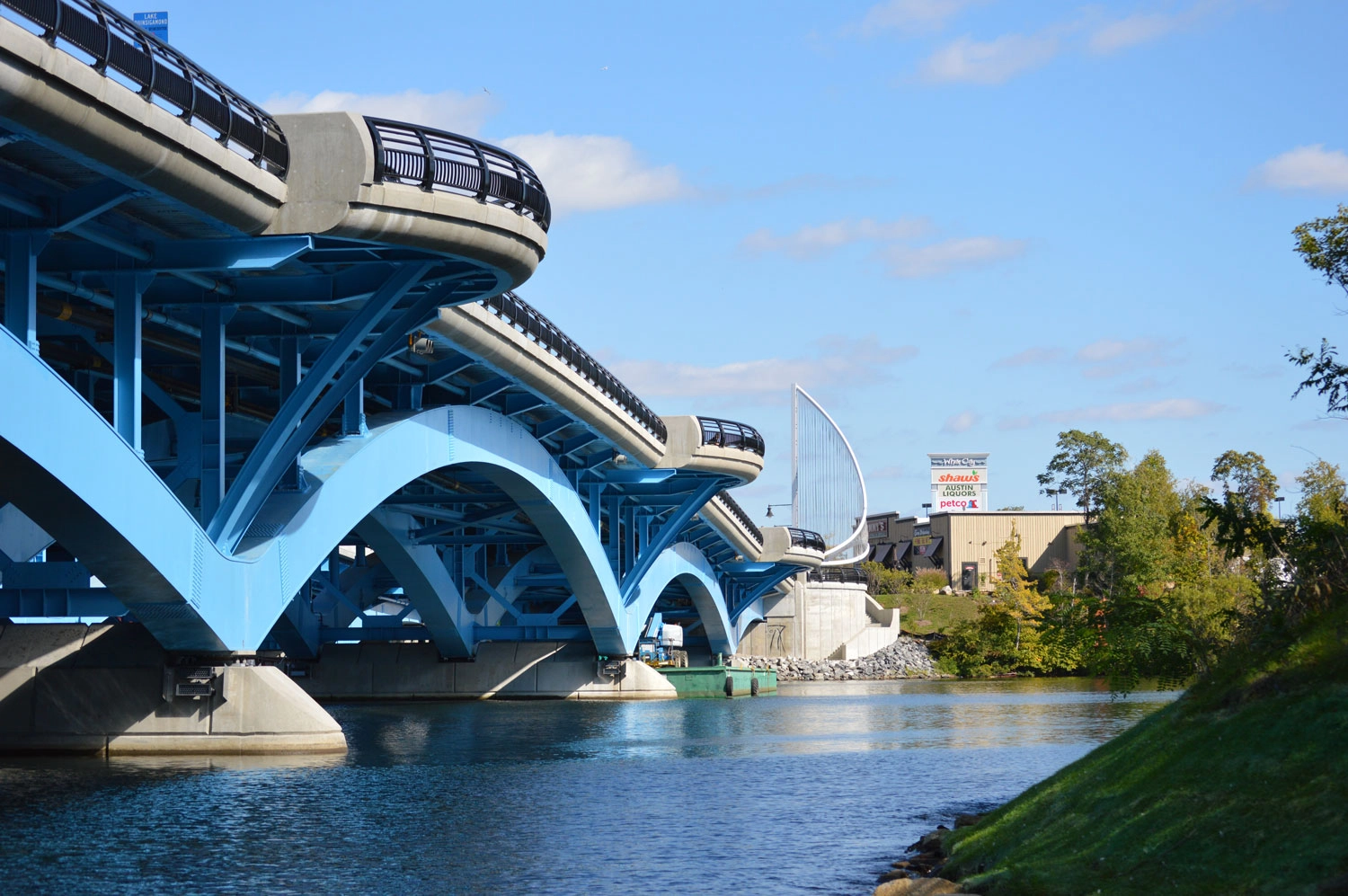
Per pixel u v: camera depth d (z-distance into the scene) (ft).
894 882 54.19
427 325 124.98
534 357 151.64
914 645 465.47
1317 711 46.26
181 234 92.12
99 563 91.50
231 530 104.88
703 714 208.33
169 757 114.83
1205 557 115.24
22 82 65.67
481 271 103.96
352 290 102.01
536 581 259.60
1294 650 52.37
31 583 116.47
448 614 233.76
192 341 115.03
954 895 50.26
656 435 214.90
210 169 80.84
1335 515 69.10
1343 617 51.70
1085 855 47.96
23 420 76.38
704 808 89.15
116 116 71.92
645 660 333.83
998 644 437.58
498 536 211.41
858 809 88.74
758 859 68.49
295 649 244.42
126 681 116.06
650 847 72.28
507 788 100.27
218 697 116.16
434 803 90.89
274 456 105.29
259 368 127.85
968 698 268.00
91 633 118.01
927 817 84.53
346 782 102.17
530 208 103.24
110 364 113.91
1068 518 545.44
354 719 189.16
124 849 71.05
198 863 67.26
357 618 254.88
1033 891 46.78
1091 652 78.74
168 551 94.53
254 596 109.91
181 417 103.76
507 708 220.23
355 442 127.03
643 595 256.32
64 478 80.23
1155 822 46.88
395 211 92.02
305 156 90.07
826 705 241.55
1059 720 188.03
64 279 92.79
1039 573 521.65
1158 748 53.21
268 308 107.24
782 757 128.57
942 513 574.56
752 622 463.42
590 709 219.20
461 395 157.79
